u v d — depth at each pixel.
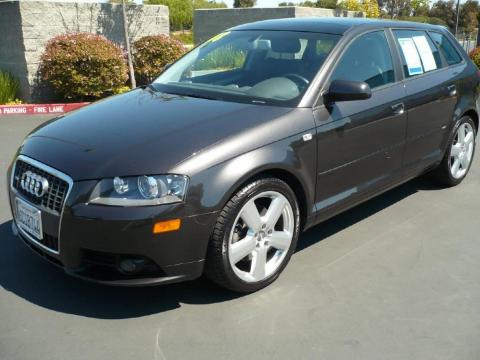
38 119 9.38
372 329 3.09
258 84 3.87
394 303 3.38
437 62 5.15
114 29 11.96
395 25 4.73
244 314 3.21
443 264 3.93
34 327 3.04
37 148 3.31
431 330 3.09
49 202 3.08
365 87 3.56
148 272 3.01
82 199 2.90
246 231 3.31
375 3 21.92
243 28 4.72
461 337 3.03
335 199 3.90
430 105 4.78
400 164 4.56
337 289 3.53
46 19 10.60
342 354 2.86
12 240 4.14
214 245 3.10
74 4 11.02
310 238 4.34
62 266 3.11
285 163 3.34
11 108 9.83
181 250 2.98
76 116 3.70
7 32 10.74
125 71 10.90
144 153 2.98
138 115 3.49
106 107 3.80
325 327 3.10
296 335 3.02
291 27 4.41
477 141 8.03
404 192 5.52
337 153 3.79
